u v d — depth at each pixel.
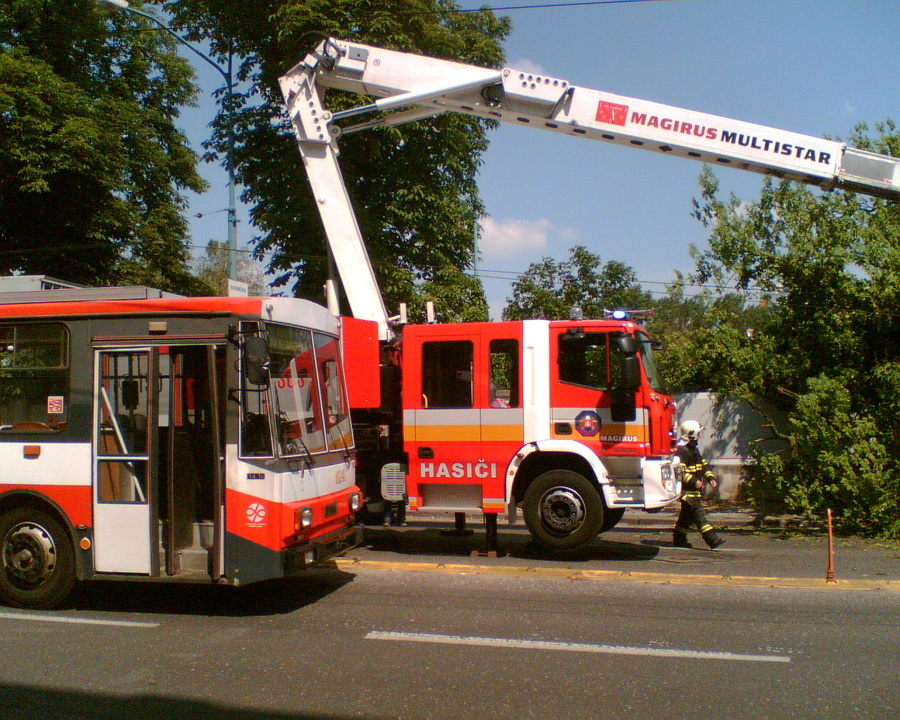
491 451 9.67
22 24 19.42
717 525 12.91
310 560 7.24
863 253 13.16
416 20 16.08
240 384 7.03
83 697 5.12
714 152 10.49
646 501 9.18
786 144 10.44
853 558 9.83
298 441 7.38
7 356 7.63
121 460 7.26
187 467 7.48
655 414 9.29
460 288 17.98
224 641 6.35
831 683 5.32
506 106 10.77
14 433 7.51
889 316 12.87
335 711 4.84
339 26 15.52
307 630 6.65
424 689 5.20
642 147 10.69
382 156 17.17
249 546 6.92
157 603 7.65
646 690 5.18
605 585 8.25
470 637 6.39
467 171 19.48
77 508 7.31
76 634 6.58
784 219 14.12
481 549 10.45
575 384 9.46
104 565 7.23
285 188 17.09
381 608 7.38
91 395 7.37
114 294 7.98
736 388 13.93
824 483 12.10
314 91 11.13
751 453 12.95
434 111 11.11
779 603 7.49
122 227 20.03
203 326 7.18
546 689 5.20
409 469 9.95
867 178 10.40
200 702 5.01
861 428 11.70
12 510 7.54
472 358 9.84
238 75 18.00
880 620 6.91
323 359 8.16
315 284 17.06
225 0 17.03
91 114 18.80
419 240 18.14
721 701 4.98
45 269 19.58
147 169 21.80
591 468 9.45
